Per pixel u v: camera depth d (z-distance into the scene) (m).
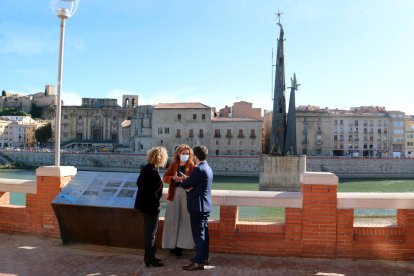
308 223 7.21
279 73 51.56
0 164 95.44
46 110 173.00
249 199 7.38
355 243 7.18
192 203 6.62
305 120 101.31
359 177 78.62
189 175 6.94
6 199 9.25
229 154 91.62
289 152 50.44
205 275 6.31
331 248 7.17
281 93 51.38
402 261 7.14
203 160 6.87
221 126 92.25
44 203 8.51
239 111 102.19
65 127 126.56
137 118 101.12
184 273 6.39
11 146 139.12
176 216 7.33
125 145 111.62
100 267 6.66
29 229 8.65
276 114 51.38
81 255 7.32
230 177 77.44
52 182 8.46
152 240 6.77
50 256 7.24
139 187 6.80
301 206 7.25
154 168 6.84
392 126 105.00
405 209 7.17
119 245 7.65
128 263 6.90
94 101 130.75
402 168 79.00
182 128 93.31
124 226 7.44
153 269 6.60
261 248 7.37
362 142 102.44
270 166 50.31
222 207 7.48
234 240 7.44
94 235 7.70
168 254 7.54
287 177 49.88
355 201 7.14
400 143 104.88
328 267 6.75
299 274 6.38
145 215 6.75
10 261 6.93
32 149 107.56
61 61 8.80
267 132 79.25
